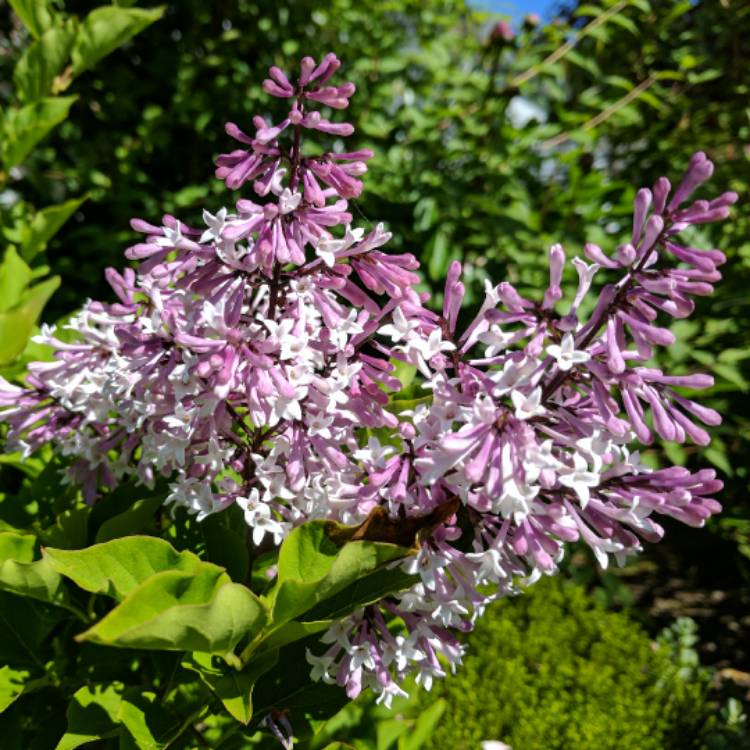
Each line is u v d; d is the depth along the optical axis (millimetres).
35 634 239
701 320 605
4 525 245
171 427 199
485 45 569
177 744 221
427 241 525
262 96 637
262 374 182
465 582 191
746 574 721
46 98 385
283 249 183
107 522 218
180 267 195
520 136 547
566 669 480
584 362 175
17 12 392
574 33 573
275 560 260
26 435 237
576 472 176
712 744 446
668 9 667
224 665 203
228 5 670
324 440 195
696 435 180
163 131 649
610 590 609
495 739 418
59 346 226
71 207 363
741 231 619
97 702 217
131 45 697
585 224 550
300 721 222
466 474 167
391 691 202
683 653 560
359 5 651
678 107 663
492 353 187
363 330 200
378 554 174
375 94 621
